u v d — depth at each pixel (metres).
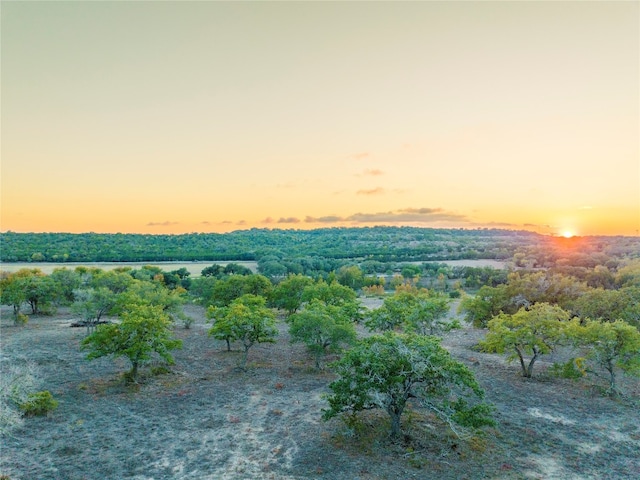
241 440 24.17
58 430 25.36
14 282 66.88
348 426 24.81
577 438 24.41
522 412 28.25
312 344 38.28
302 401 30.39
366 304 81.62
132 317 35.09
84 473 20.58
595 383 34.22
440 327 47.00
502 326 37.41
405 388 22.97
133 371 34.25
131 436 24.66
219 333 40.28
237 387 33.50
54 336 51.94
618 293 47.03
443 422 26.30
